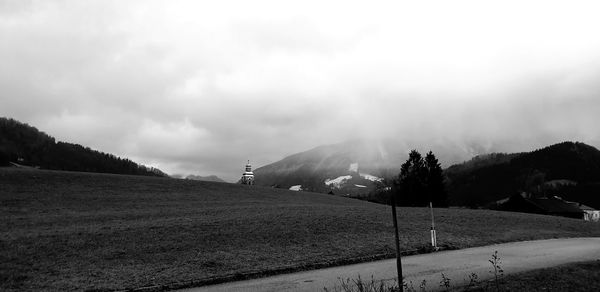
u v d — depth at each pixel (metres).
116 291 15.41
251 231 28.17
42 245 22.91
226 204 54.59
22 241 23.86
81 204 48.62
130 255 21.33
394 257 22.78
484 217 46.09
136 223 32.12
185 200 57.66
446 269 18.59
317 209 45.59
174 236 25.98
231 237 26.19
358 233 29.25
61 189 58.31
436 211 52.66
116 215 38.84
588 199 163.62
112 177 75.00
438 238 29.34
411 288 14.09
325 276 17.48
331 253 22.84
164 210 44.31
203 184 81.69
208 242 24.64
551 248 27.05
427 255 23.64
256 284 16.31
